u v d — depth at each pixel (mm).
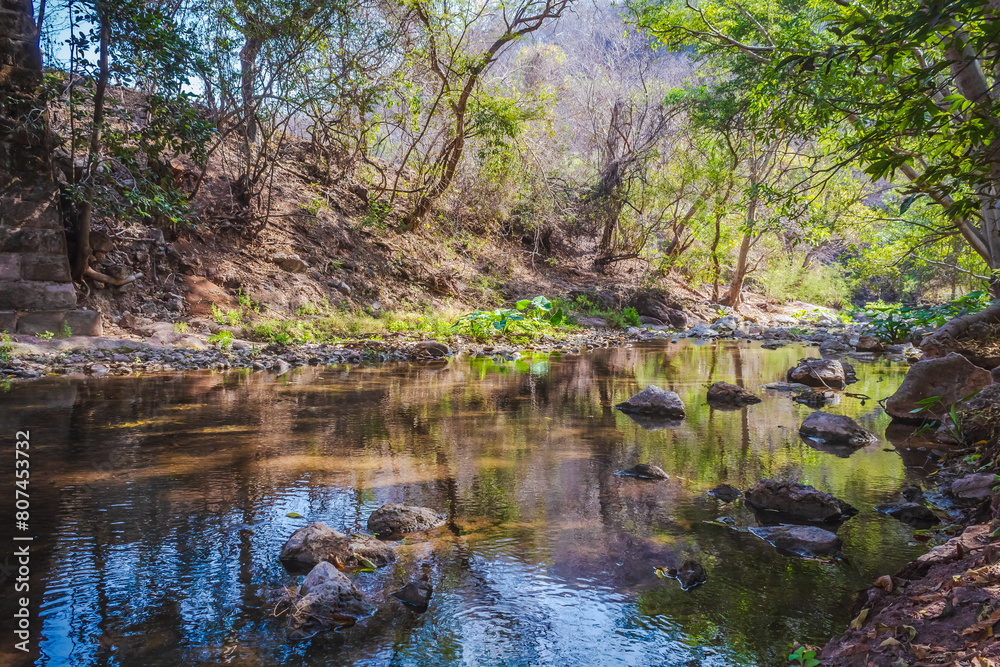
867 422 6887
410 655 2508
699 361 12820
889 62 3234
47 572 3125
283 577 3119
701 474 4938
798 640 2611
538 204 21547
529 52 22812
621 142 25219
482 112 17234
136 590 2967
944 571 2711
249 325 13102
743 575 3219
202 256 14148
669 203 24500
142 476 4637
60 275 10953
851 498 4398
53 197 10945
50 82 10844
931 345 8242
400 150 20359
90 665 2385
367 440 5820
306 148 19328
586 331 19266
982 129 3371
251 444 5582
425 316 16906
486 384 9312
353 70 14992
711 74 23125
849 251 22500
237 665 2418
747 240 26203
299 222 16828
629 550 3508
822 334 19750
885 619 2434
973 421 5344
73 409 6832
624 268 25828
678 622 2771
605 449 5656
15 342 9969
